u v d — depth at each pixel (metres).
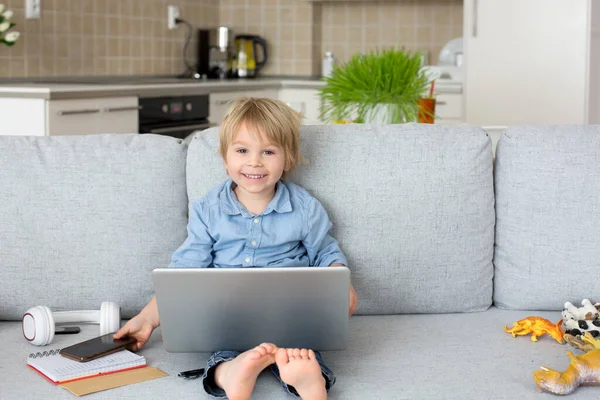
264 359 1.62
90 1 4.78
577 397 1.66
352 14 6.01
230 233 1.99
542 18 4.57
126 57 5.11
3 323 2.09
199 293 1.68
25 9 4.27
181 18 5.66
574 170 2.14
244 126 1.94
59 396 1.64
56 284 2.08
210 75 5.68
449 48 5.59
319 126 2.16
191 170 2.12
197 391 1.68
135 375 1.74
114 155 2.12
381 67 2.70
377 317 2.13
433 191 2.11
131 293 2.08
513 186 2.16
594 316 1.95
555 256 2.12
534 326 1.95
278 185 2.05
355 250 2.10
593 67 4.64
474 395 1.65
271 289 1.67
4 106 3.55
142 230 2.08
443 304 2.14
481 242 2.15
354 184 2.10
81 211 2.08
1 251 2.07
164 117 4.40
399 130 2.16
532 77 4.63
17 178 2.09
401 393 1.66
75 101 3.66
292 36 6.02
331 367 1.78
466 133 2.17
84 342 1.86
